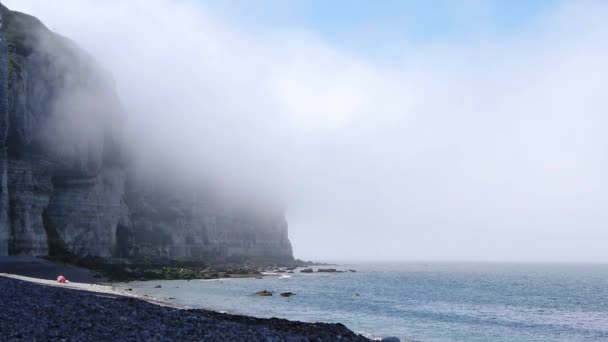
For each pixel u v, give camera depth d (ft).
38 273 241.14
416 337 138.00
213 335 78.43
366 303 224.33
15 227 288.10
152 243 499.51
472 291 331.77
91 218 375.25
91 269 307.78
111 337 69.46
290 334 91.35
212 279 368.48
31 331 68.74
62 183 354.33
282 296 238.68
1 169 276.82
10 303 91.81
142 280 313.73
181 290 247.91
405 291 314.76
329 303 217.36
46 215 339.98
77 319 81.10
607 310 231.71
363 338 96.84
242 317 115.96
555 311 225.15
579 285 429.79
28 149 306.76
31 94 316.19
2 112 280.51
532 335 151.43
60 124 334.85
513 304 250.16
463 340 136.26
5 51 287.28
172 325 84.69
